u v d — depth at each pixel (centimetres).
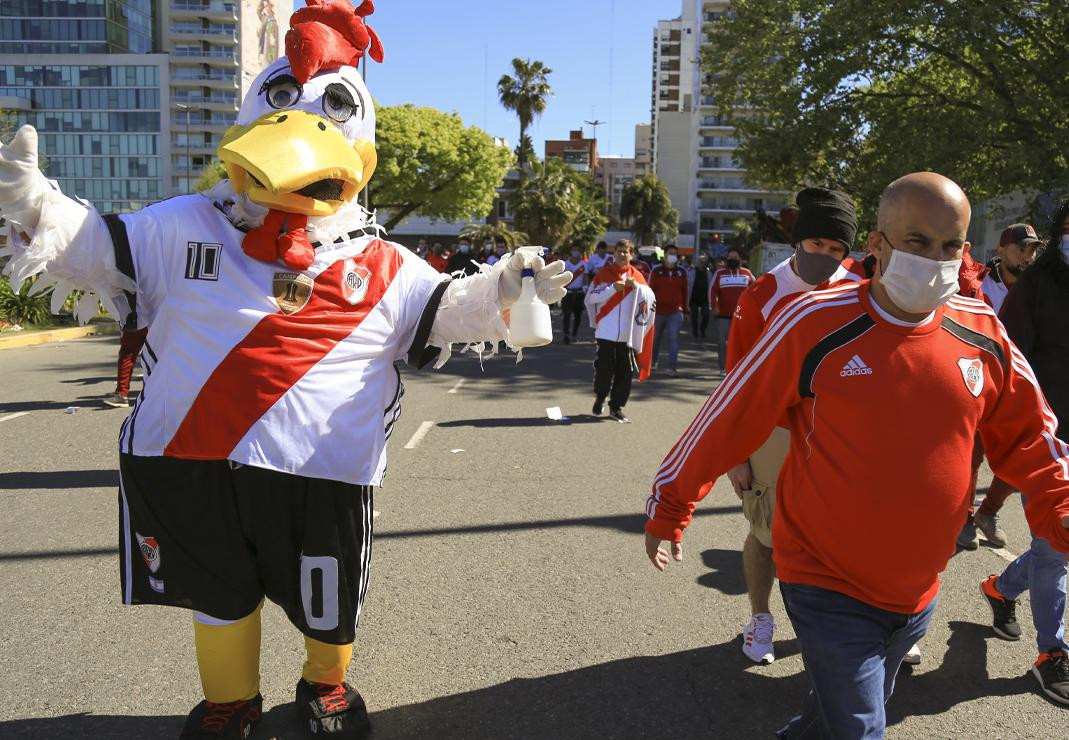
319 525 270
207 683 282
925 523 213
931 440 211
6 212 231
